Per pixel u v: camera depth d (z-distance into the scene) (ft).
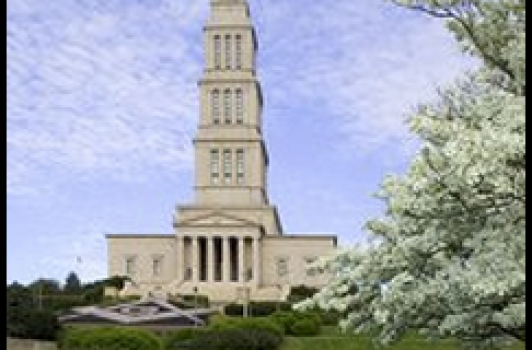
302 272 481.46
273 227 495.82
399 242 65.16
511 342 70.18
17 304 251.60
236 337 209.67
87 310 292.81
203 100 513.86
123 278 449.06
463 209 60.18
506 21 66.95
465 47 70.74
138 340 203.21
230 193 504.02
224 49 520.42
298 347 212.64
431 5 67.97
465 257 63.72
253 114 514.27
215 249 481.87
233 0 522.88
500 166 56.03
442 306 64.54
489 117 63.62
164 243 485.56
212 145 508.94
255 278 472.44
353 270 68.54
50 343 203.00
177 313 294.46
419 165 58.49
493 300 60.70
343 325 72.54
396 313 65.62
